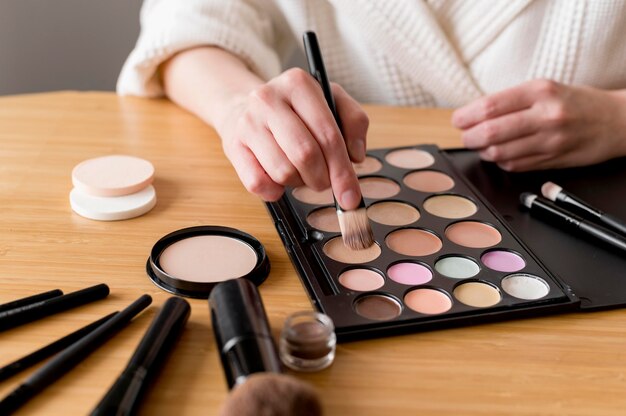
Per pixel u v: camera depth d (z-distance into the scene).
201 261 0.64
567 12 0.97
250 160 0.69
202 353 0.54
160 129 0.90
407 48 1.01
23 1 1.40
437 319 0.57
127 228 0.69
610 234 0.69
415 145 0.88
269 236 0.70
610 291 0.63
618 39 0.99
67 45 1.45
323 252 0.66
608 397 0.52
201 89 0.90
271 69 1.02
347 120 0.69
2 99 0.95
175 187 0.77
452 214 0.74
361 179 0.80
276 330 0.57
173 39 0.94
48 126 0.89
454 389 0.52
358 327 0.56
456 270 0.65
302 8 1.07
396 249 0.68
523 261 0.66
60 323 0.56
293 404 0.40
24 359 0.51
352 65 1.11
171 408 0.49
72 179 0.75
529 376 0.53
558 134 0.82
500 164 0.84
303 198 0.75
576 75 1.01
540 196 0.78
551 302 0.60
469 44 1.01
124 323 0.55
